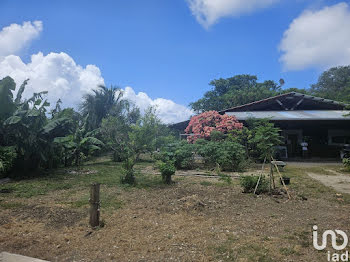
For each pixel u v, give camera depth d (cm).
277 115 1772
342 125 1991
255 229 471
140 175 1060
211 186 849
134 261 356
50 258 366
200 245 404
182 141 1418
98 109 2617
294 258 362
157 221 512
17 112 1059
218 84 4097
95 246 402
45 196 721
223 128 1669
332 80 3572
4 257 355
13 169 1062
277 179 969
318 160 1755
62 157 1426
